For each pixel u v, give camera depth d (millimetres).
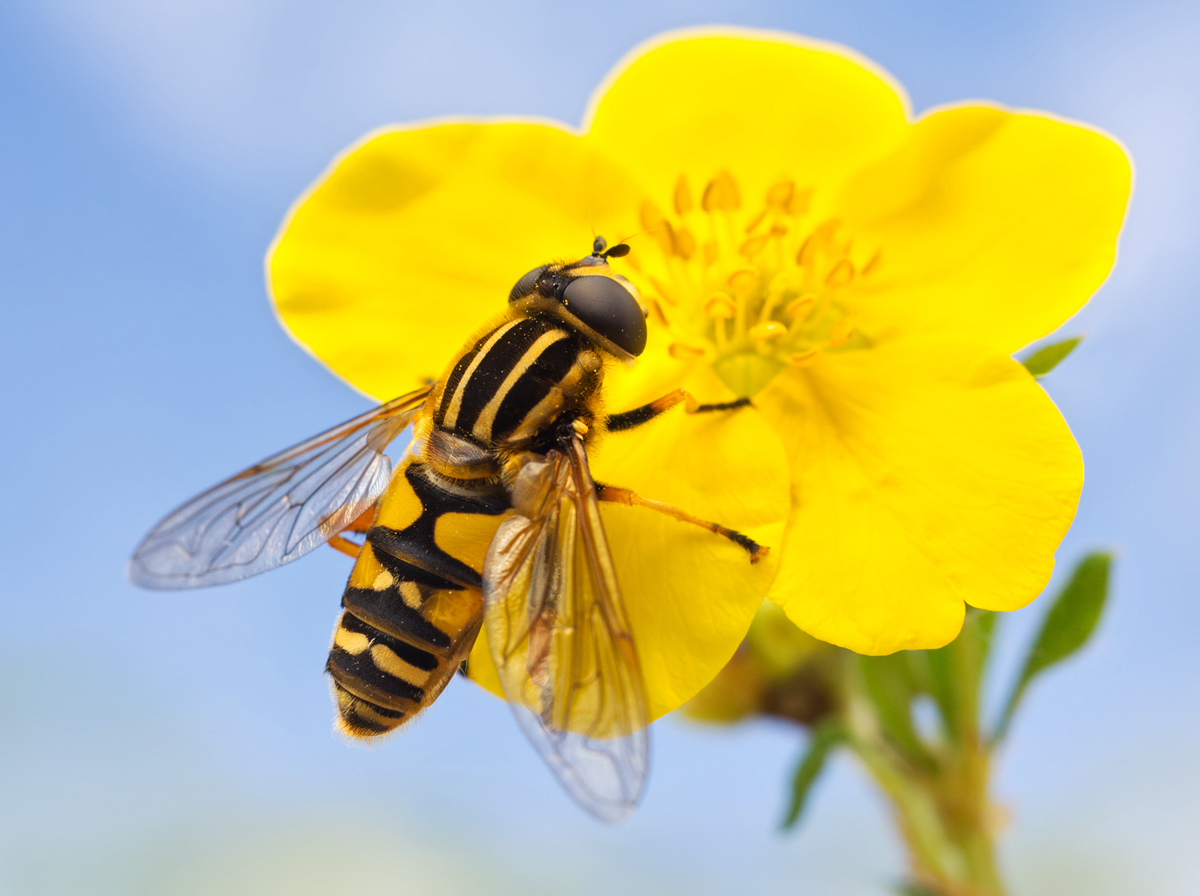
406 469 97
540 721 94
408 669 96
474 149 98
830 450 96
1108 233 95
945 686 100
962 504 95
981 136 96
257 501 100
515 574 95
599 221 99
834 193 98
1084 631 99
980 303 96
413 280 99
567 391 97
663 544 96
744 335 99
